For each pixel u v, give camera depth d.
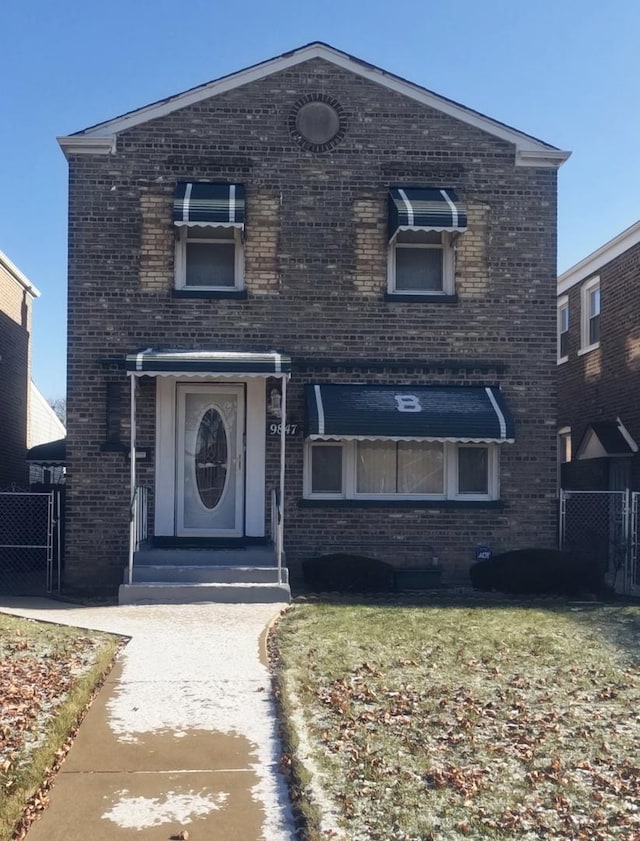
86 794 5.66
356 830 5.12
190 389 14.27
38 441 24.48
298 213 14.39
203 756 6.31
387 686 7.95
